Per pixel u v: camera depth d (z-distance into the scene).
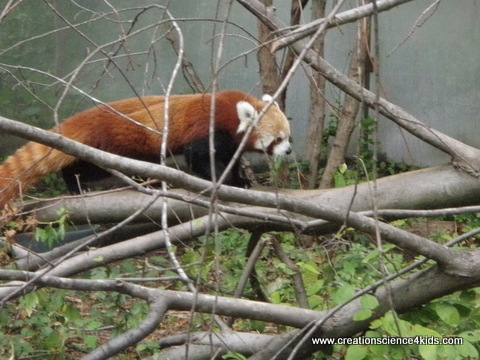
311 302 7.00
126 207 8.36
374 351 5.89
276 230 8.07
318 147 13.09
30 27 15.52
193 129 10.02
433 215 6.21
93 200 8.42
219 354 6.62
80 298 8.48
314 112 13.04
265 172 13.89
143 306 6.98
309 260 8.48
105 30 15.70
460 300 6.29
